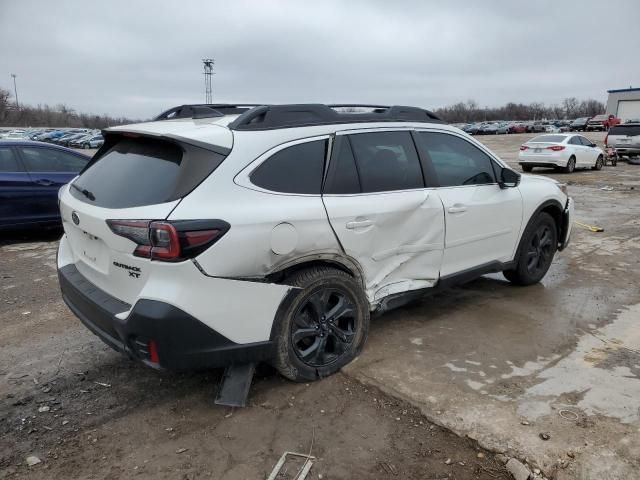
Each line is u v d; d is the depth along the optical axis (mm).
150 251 2660
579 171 19609
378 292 3705
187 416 3092
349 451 2754
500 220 4590
